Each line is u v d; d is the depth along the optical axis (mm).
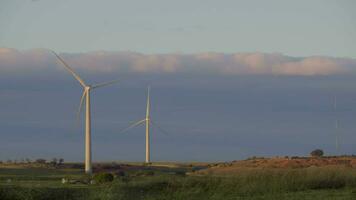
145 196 117250
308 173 137875
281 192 125062
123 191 119250
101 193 114875
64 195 114125
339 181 137625
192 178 129750
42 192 113125
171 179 129875
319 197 115875
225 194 121312
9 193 109125
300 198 114500
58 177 179625
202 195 120312
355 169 147125
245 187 124938
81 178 164500
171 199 115438
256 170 140500
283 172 137000
